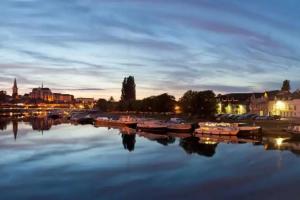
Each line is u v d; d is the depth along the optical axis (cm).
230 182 4234
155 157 6031
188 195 3725
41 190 3947
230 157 5966
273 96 17450
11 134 10625
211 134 9869
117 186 4088
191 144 7900
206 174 4666
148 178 4462
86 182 4284
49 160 5816
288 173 4703
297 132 8512
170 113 19950
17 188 4038
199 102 15350
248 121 12306
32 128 13412
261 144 7712
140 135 10300
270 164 5316
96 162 5597
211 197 3653
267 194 3750
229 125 10069
